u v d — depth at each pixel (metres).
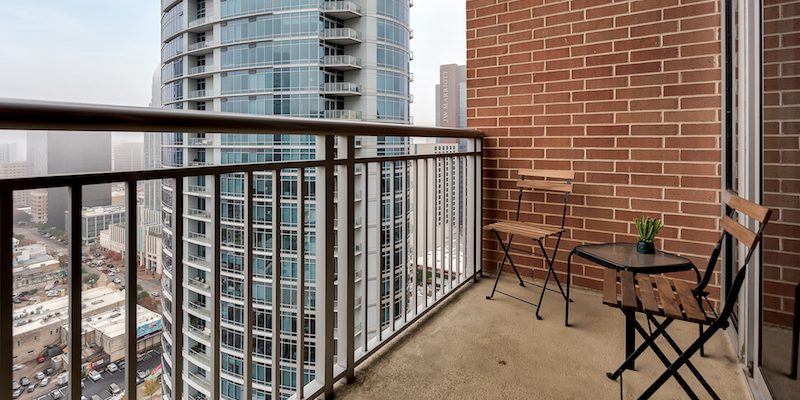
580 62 2.90
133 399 1.01
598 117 2.85
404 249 2.28
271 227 1.41
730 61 2.31
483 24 3.30
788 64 1.46
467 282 3.11
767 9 1.66
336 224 1.75
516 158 3.19
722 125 2.44
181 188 1.07
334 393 1.71
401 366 1.93
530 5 3.08
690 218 2.58
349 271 1.74
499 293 2.88
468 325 2.37
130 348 1.00
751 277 1.78
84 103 0.77
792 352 1.38
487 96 3.30
